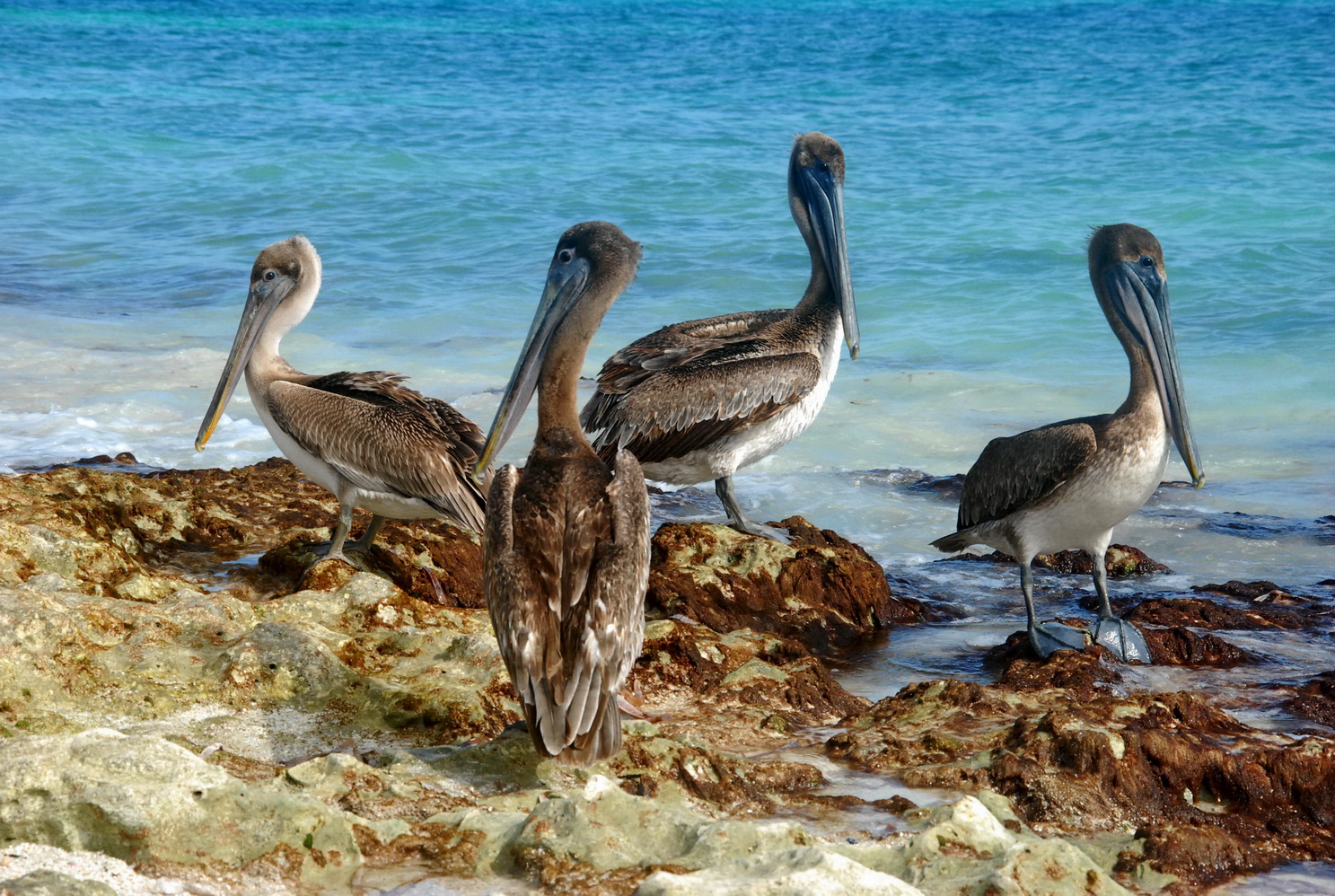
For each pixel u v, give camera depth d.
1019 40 56.25
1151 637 7.85
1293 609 8.69
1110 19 64.19
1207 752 5.78
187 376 14.77
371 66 52.53
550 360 6.82
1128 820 5.51
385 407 8.13
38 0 82.88
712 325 10.45
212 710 5.97
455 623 7.09
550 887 4.48
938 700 6.59
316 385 8.61
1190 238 22.02
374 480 7.99
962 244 21.98
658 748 5.61
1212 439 13.06
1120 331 7.99
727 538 8.86
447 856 4.72
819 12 77.06
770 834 4.65
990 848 4.68
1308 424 13.40
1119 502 7.64
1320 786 5.72
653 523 10.51
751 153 31.48
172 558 8.46
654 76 48.31
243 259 22.16
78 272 21.05
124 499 8.80
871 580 8.73
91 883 4.21
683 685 6.91
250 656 6.23
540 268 21.20
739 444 9.62
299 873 4.61
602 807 4.81
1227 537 10.34
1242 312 17.75
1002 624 8.70
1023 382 15.11
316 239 23.56
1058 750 5.80
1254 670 7.60
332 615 7.01
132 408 13.40
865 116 37.75
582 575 5.24
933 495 11.44
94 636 6.36
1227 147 29.95
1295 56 46.09
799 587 8.57
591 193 26.81
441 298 19.27
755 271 20.75
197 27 68.94
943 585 9.48
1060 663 7.35
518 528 5.38
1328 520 10.64
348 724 5.95
